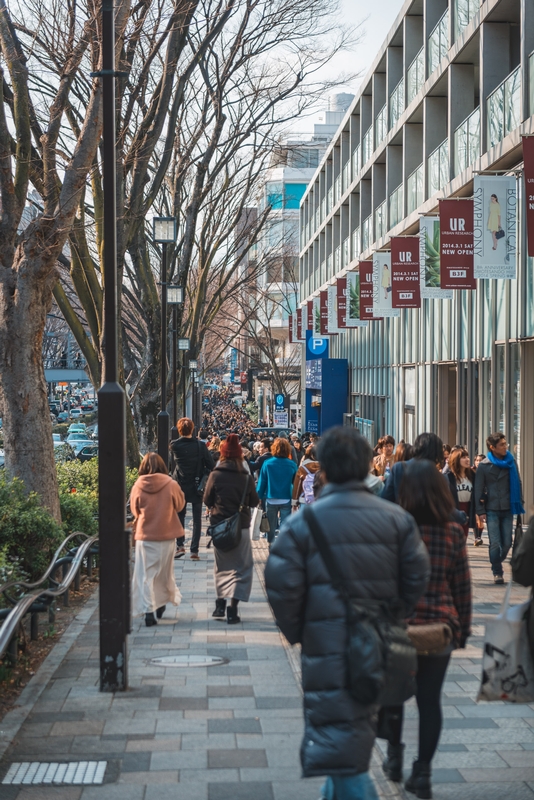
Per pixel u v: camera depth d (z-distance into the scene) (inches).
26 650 440.5
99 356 925.8
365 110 2123.5
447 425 1485.0
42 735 317.4
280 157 1348.4
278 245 2780.5
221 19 908.0
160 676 396.5
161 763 291.0
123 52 789.9
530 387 1015.6
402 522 218.5
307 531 213.0
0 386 655.8
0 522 534.6
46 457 657.0
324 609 208.5
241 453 524.7
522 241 1016.2
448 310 1405.0
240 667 413.1
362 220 2135.8
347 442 220.4
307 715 210.5
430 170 1449.3
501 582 632.4
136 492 512.1
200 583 661.9
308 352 2957.7
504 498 627.2
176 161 1252.5
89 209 1038.4
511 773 282.4
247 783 275.0
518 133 994.1
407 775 279.9
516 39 1159.0
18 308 645.9
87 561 677.9
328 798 229.5
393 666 205.6
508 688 260.8
